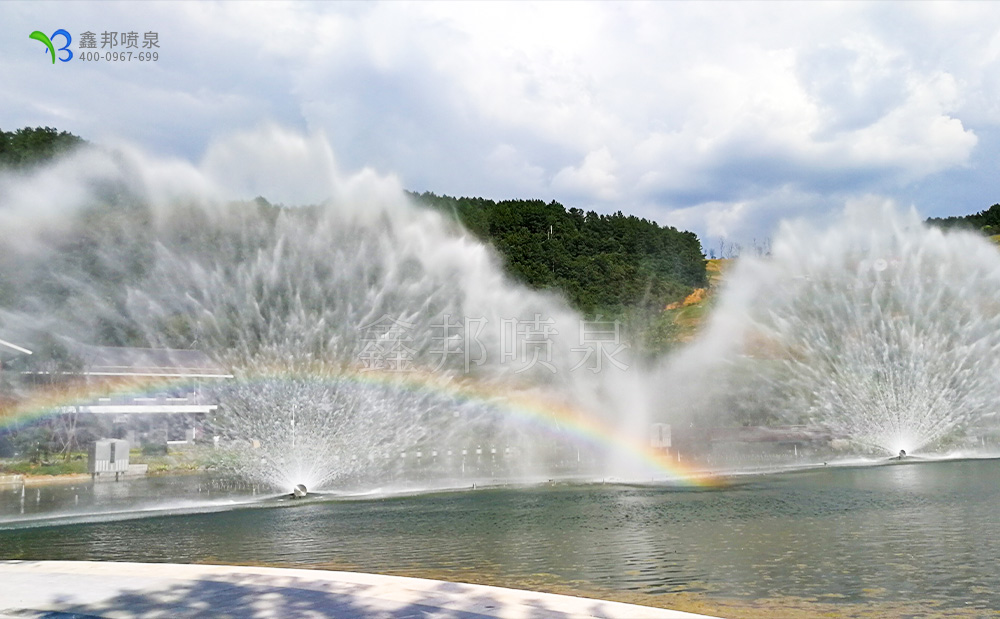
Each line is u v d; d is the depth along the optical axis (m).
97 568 10.97
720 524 16.67
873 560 12.11
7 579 10.21
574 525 17.05
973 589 10.05
